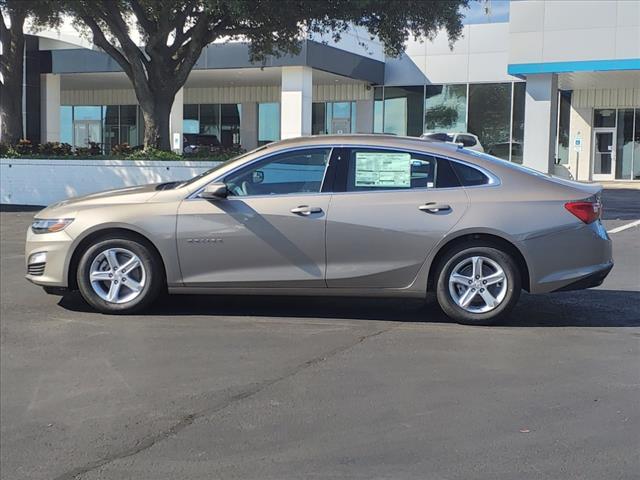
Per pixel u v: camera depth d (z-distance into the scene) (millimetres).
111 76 29234
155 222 6777
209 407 4738
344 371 5414
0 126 21906
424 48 31062
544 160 23828
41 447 4195
